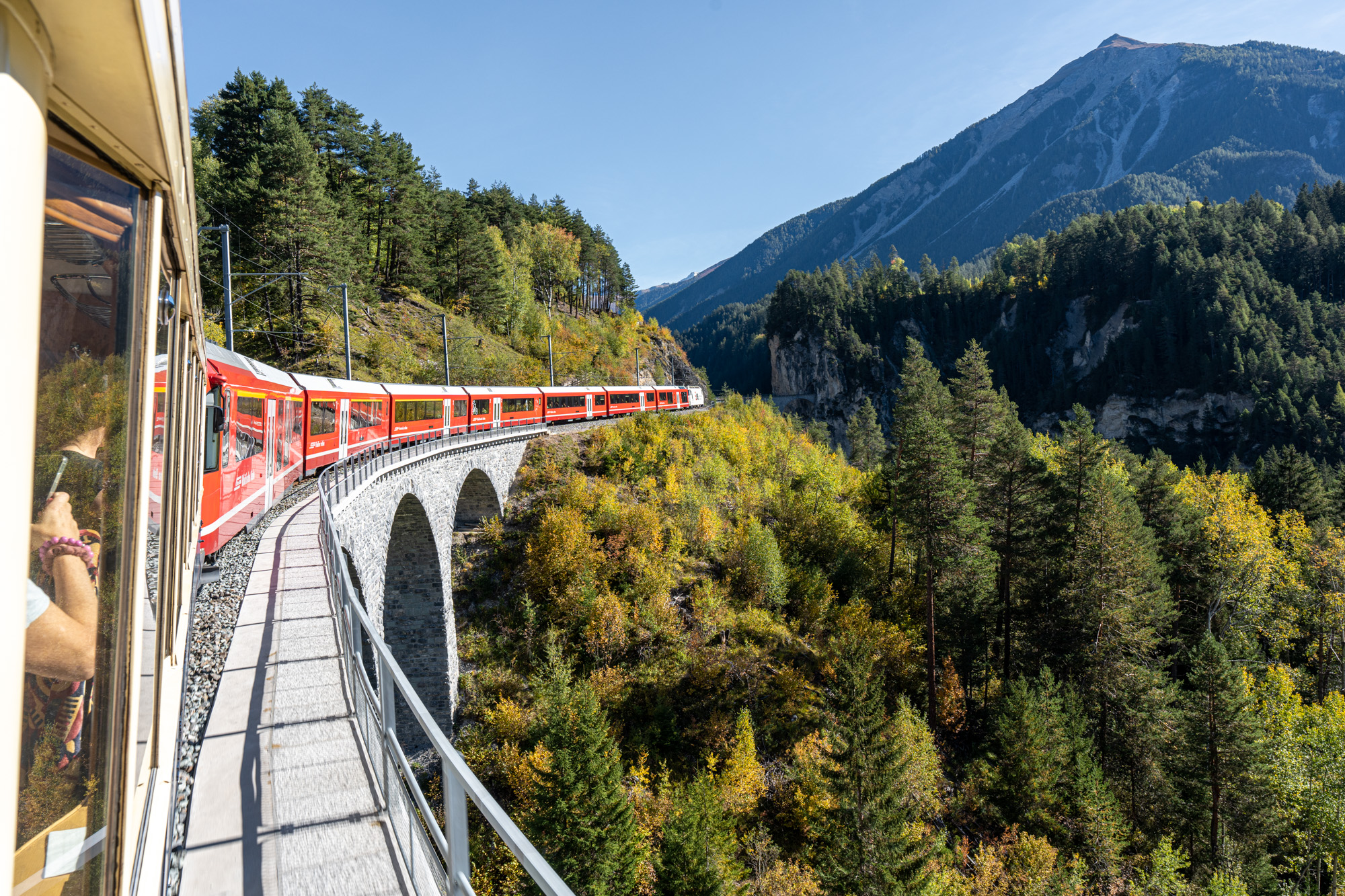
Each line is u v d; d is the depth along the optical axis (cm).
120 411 192
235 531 1419
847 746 2473
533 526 4203
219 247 4391
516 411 4650
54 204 149
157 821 345
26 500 125
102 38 123
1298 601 4691
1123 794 3250
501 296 7731
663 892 2067
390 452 2477
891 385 18275
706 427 6000
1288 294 13162
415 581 2870
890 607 4325
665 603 3734
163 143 179
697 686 3372
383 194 6419
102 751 192
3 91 105
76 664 173
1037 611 3919
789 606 4159
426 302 6750
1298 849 3147
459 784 312
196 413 648
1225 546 4778
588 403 5803
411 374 5238
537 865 225
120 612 201
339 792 549
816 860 2606
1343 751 3083
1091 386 14275
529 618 3594
